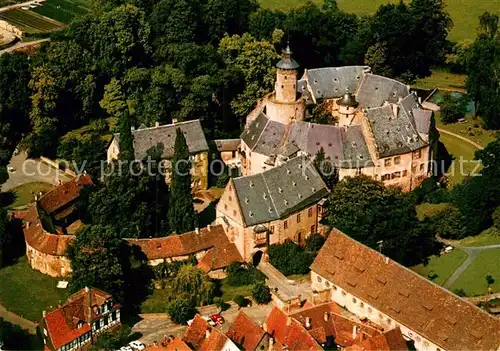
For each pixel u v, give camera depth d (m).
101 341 182.62
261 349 173.00
